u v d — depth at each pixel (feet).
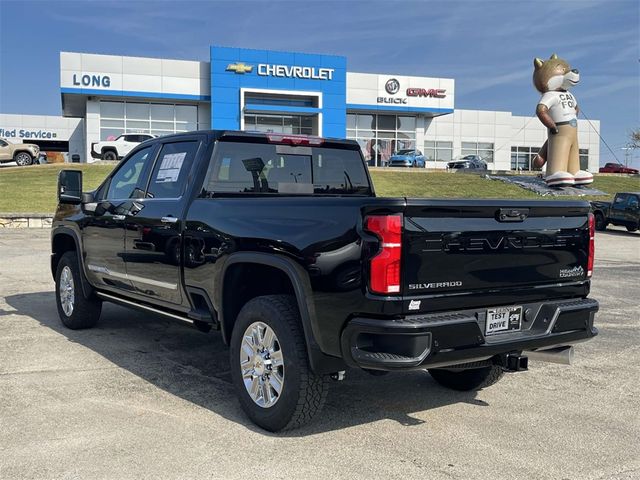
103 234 19.57
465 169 150.51
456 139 182.50
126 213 18.33
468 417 14.76
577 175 108.88
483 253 12.46
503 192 104.01
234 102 138.10
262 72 139.23
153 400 15.26
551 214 13.62
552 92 106.63
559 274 13.88
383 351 11.51
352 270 11.70
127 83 133.08
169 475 11.32
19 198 75.36
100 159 121.39
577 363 19.99
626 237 78.18
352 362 11.85
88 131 135.74
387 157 161.99
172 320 17.10
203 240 15.14
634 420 14.83
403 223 11.41
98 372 17.46
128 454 12.16
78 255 21.18
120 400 15.21
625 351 21.57
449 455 12.51
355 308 11.68
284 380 12.89
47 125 200.54
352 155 19.27
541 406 15.70
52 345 20.24
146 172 18.45
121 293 19.60
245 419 14.17
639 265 49.44
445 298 11.99
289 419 12.94
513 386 17.40
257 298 13.73
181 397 15.53
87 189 79.46
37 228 64.28
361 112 158.40
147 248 17.31
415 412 15.01
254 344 13.80
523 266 13.17
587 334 14.25
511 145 189.26
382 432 13.65
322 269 12.17
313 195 18.25
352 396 16.14
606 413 15.28
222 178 16.42
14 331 22.07
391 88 153.69
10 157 114.83
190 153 16.92
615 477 11.71
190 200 16.03
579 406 15.76
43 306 26.58
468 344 12.07
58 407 14.64
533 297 13.50
